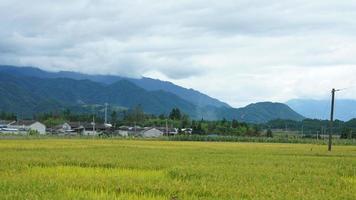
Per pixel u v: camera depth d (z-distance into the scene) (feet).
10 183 63.77
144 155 142.10
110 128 595.47
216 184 69.82
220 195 61.67
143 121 636.48
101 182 68.74
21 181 66.28
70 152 150.00
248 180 77.20
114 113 646.33
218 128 537.24
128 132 561.43
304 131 650.84
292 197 59.06
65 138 359.46
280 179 79.87
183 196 60.18
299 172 95.96
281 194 61.05
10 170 86.43
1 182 64.28
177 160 122.31
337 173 97.45
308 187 69.97
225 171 90.89
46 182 65.77
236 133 530.27
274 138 422.00
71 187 63.77
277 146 279.69
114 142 279.90
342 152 206.39
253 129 551.59
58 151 156.87
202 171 88.22
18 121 571.28
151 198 58.23
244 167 103.04
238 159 134.31
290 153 187.21
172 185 67.72
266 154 172.04
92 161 110.63
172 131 581.12
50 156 125.80
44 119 640.58
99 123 628.69
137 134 546.67
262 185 70.49
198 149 204.74
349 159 146.10
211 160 126.93
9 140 280.92
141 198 58.08
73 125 590.55
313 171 98.58
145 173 89.56
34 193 55.98
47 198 53.11
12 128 528.22
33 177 73.41
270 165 113.19
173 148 209.56
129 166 103.04
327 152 203.92
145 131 546.26
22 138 331.36
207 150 196.85
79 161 109.81
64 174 82.48
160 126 602.03
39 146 196.03
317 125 654.94
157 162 113.29
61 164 105.09
